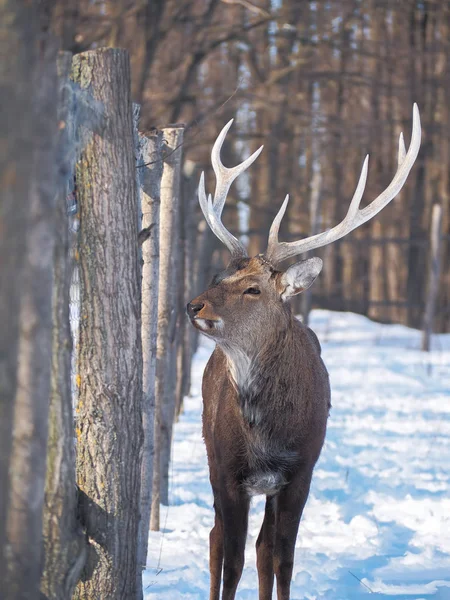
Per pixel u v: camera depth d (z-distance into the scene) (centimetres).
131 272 761
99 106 738
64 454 650
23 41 532
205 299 909
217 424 916
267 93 4212
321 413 936
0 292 519
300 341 937
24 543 562
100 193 746
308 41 3856
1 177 519
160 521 1234
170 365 1306
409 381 2598
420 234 4803
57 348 642
